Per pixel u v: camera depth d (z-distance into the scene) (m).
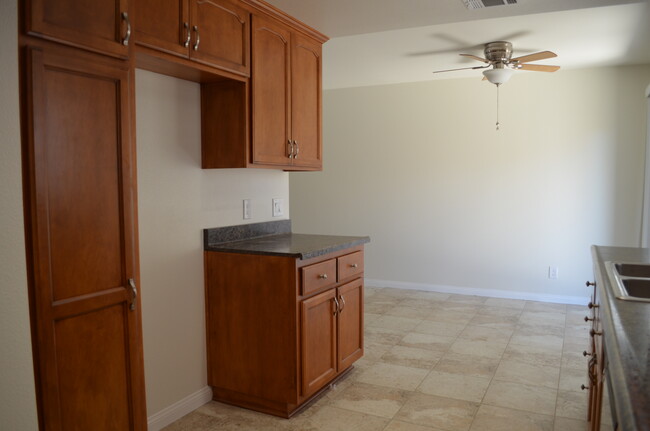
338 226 6.02
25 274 1.39
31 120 1.41
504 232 5.22
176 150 2.55
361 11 2.73
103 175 1.63
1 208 1.33
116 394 1.70
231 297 2.70
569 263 4.98
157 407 2.49
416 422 2.56
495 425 2.52
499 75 3.93
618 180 4.74
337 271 2.89
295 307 2.53
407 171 5.61
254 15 2.61
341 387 3.01
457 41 3.81
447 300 5.16
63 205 1.51
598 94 4.75
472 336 4.00
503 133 5.14
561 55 4.23
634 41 3.77
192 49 2.24
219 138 2.67
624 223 4.75
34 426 1.44
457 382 3.08
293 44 2.94
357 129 5.83
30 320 1.45
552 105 4.93
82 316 1.59
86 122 1.57
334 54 4.23
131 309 1.74
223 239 2.85
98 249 1.62
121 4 1.66
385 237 5.77
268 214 3.29
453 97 5.34
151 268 2.43
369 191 5.82
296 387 2.56
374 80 5.39
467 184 5.34
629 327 1.12
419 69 4.83
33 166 1.42
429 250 5.57
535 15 3.18
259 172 3.19
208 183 2.77
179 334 2.61
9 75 1.34
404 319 4.49
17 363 1.38
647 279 1.72
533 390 2.95
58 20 1.47
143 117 2.36
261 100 2.69
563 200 4.95
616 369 0.89
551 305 4.95
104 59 1.62
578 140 4.85
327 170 6.02
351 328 3.09
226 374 2.75
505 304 4.98
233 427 2.51
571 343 3.82
